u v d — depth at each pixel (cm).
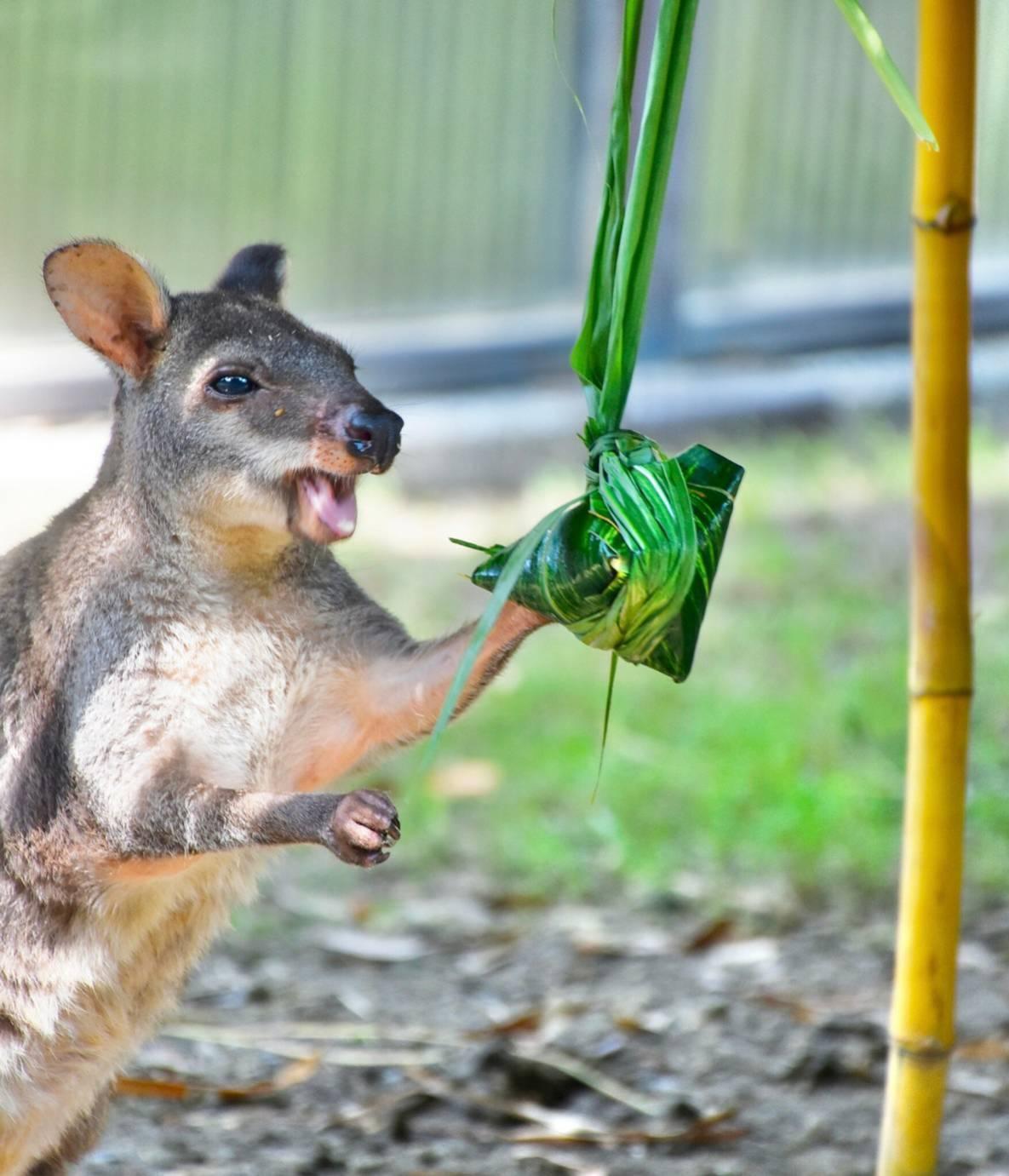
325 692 732
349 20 1833
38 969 711
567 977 1043
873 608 1563
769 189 2039
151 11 1758
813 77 2020
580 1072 912
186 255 1822
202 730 707
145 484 720
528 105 1920
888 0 2023
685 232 2003
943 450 644
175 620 708
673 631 613
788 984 1022
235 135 1816
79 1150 773
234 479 705
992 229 2169
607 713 612
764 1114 875
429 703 712
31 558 747
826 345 2095
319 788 749
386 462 700
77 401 1781
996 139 2145
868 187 2072
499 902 1141
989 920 1084
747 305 2056
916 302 645
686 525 591
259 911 1139
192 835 659
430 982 1043
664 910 1124
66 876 701
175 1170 814
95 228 1777
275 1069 927
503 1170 820
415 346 1927
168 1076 914
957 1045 929
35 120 1733
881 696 1359
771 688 1395
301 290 1883
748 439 1970
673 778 1251
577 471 1866
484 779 1278
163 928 736
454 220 1923
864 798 1207
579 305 1986
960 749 655
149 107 1775
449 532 1750
